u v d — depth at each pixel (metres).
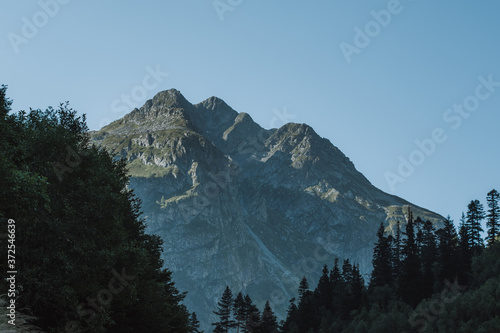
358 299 173.38
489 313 137.38
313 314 167.62
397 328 143.75
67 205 35.12
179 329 69.69
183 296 73.31
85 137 43.69
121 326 46.88
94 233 36.53
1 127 32.50
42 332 20.38
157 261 67.56
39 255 32.34
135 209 58.72
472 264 173.25
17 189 28.70
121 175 56.28
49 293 33.19
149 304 51.88
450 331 136.75
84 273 34.88
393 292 179.75
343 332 155.50
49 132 36.09
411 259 173.00
